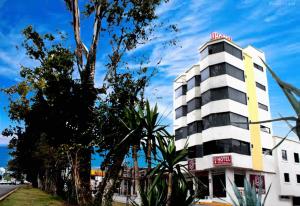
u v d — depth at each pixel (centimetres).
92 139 1372
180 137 4041
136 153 839
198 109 3662
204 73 3525
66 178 1756
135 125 830
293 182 3803
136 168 827
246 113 3419
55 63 1554
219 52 3416
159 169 703
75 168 1363
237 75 3453
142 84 1361
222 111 3256
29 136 2916
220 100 3303
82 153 1412
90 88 1534
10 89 1578
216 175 3241
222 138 3186
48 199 1723
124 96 1307
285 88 171
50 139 1658
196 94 3709
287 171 3778
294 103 167
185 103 4100
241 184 3194
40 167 3191
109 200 1163
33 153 2934
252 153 3356
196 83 3744
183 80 4159
